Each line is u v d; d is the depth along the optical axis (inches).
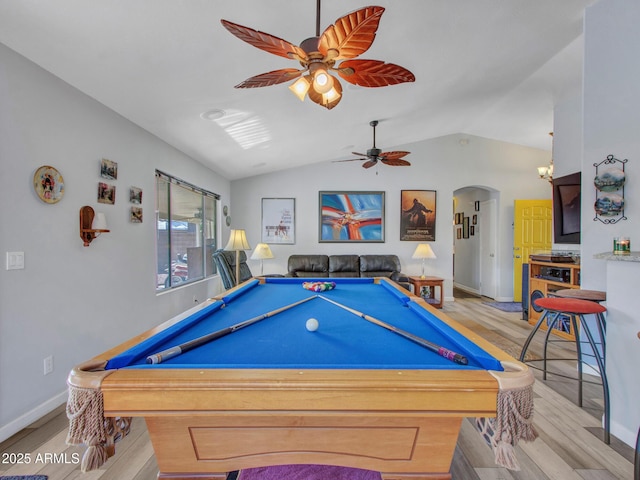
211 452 43.2
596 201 92.7
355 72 70.7
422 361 41.4
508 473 59.2
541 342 136.4
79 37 70.1
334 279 118.4
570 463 62.0
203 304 70.4
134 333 116.5
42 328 79.0
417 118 170.9
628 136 86.4
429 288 217.0
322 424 41.9
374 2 75.9
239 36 56.2
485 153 229.8
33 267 76.6
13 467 60.6
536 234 222.4
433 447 42.3
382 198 231.0
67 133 86.8
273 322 61.3
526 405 33.7
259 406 34.0
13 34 67.2
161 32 72.6
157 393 34.0
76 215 89.7
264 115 129.7
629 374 67.6
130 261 114.6
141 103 103.3
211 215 207.5
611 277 71.5
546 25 96.0
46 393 79.7
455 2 82.1
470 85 135.0
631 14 85.0
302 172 232.1
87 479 57.3
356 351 45.3
